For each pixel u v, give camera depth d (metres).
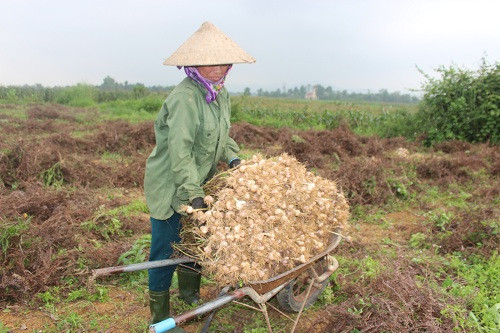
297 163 3.73
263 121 18.59
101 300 4.28
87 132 14.06
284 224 3.18
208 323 3.58
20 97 32.44
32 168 8.00
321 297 4.21
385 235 6.07
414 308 3.58
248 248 2.96
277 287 3.29
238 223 3.00
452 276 4.64
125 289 4.50
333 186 3.78
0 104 25.08
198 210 3.04
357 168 7.96
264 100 38.94
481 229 5.45
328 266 3.86
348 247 5.51
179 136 3.11
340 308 3.70
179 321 2.76
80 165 8.55
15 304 4.18
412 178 8.44
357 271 4.71
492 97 13.03
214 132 3.32
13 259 4.52
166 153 3.31
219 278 2.93
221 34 3.27
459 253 5.17
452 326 3.40
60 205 6.16
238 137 13.38
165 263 3.18
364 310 3.67
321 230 3.54
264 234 3.02
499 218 5.68
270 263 3.05
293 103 35.94
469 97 13.65
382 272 4.13
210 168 3.53
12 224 4.89
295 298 3.97
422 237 5.66
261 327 3.85
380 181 7.59
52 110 19.02
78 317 3.97
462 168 9.18
